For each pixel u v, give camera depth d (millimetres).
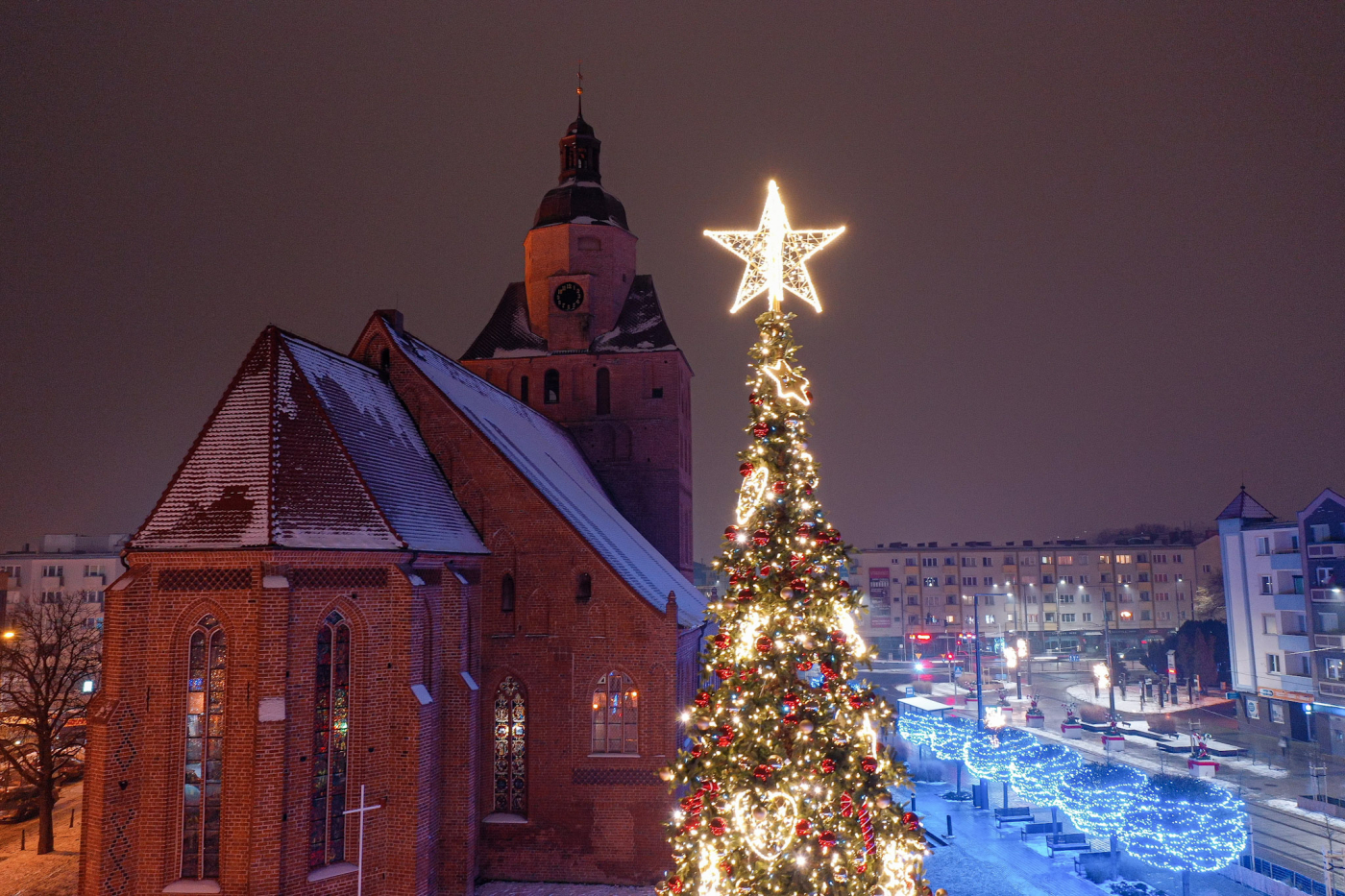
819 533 16328
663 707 31109
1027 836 39125
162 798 24109
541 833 31047
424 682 27875
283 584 24219
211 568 24703
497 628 32188
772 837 15680
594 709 31594
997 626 131750
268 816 23359
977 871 34031
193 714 24578
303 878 24156
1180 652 92500
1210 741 61688
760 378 17125
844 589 16453
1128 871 33875
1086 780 37250
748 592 16109
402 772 26391
